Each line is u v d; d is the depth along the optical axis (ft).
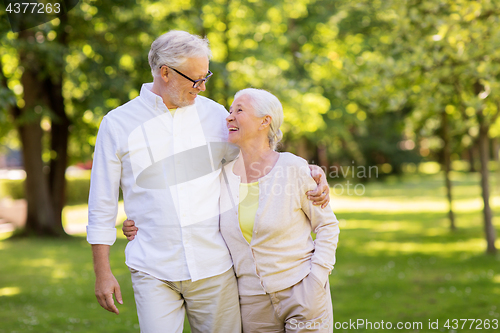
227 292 7.72
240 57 35.96
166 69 7.31
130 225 7.50
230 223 7.74
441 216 42.96
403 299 17.29
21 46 26.89
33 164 35.91
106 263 7.29
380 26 31.76
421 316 15.15
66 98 36.96
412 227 37.11
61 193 37.14
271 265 7.61
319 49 46.34
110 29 30.78
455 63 19.33
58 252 29.94
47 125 41.19
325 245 7.64
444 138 33.30
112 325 14.98
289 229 7.65
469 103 18.66
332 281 20.47
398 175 93.61
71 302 18.03
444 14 19.95
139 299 7.37
